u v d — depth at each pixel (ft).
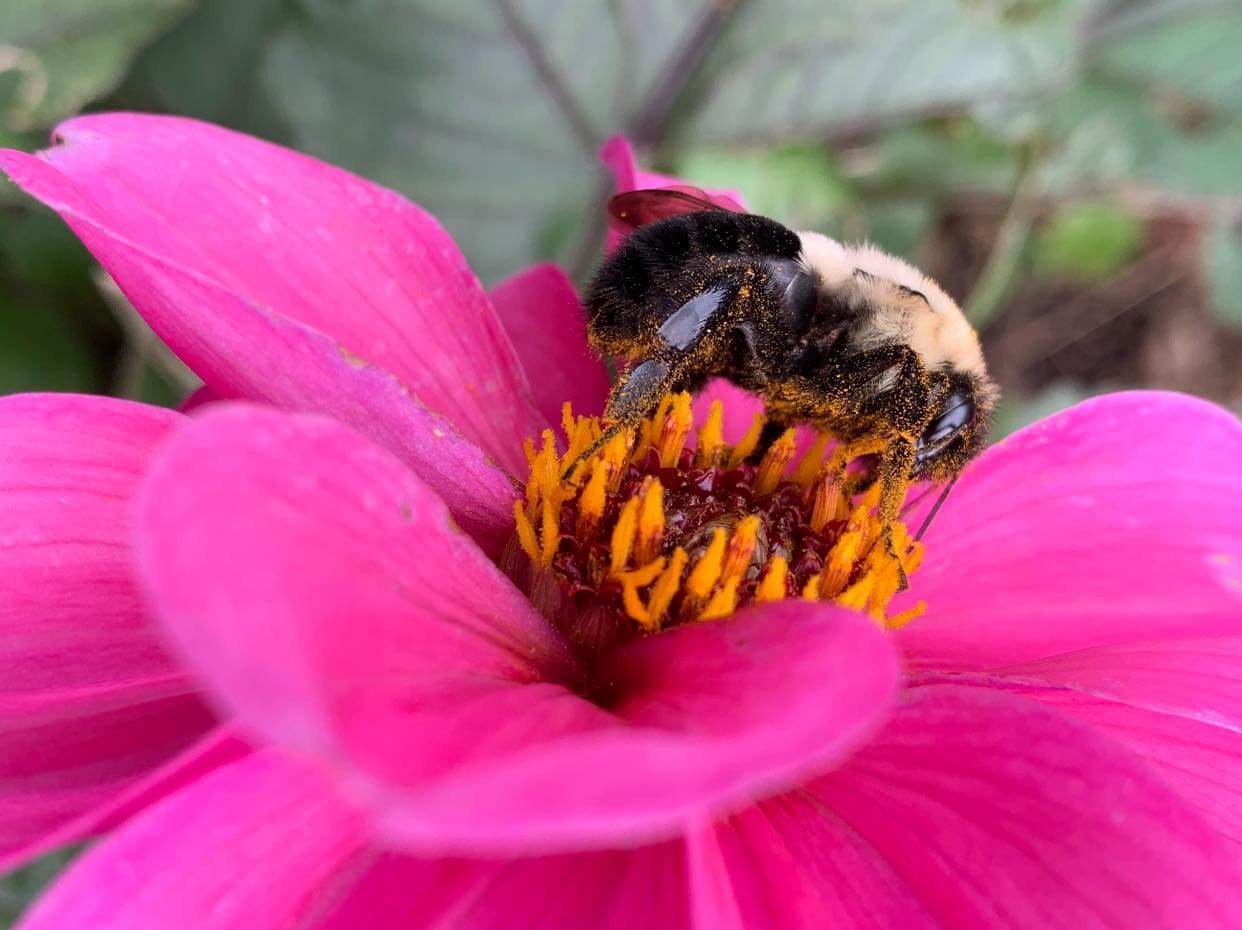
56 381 0.17
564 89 0.19
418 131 0.19
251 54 0.18
